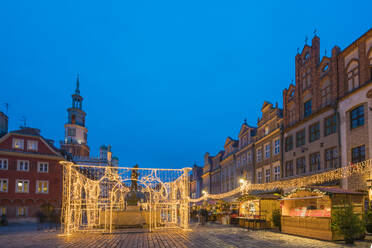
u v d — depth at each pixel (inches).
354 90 877.2
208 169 2578.7
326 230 615.2
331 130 985.5
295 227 719.7
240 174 1787.6
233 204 1307.8
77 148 2847.0
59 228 1039.6
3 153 1528.1
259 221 868.0
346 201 626.2
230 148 2037.4
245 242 583.8
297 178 1152.8
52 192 1615.4
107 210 895.7
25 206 1541.6
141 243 572.4
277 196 943.7
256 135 1589.6
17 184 1540.4
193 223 1196.5
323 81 1059.3
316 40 1116.5
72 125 2938.0
